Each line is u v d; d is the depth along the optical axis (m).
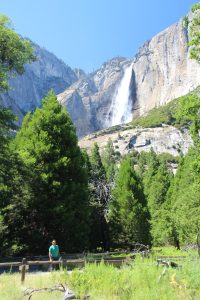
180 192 57.44
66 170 30.52
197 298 10.00
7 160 24.58
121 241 46.09
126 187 48.78
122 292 10.89
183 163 72.00
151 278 11.70
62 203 29.53
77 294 10.90
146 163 150.88
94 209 44.66
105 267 13.12
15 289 11.38
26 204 29.31
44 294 11.11
